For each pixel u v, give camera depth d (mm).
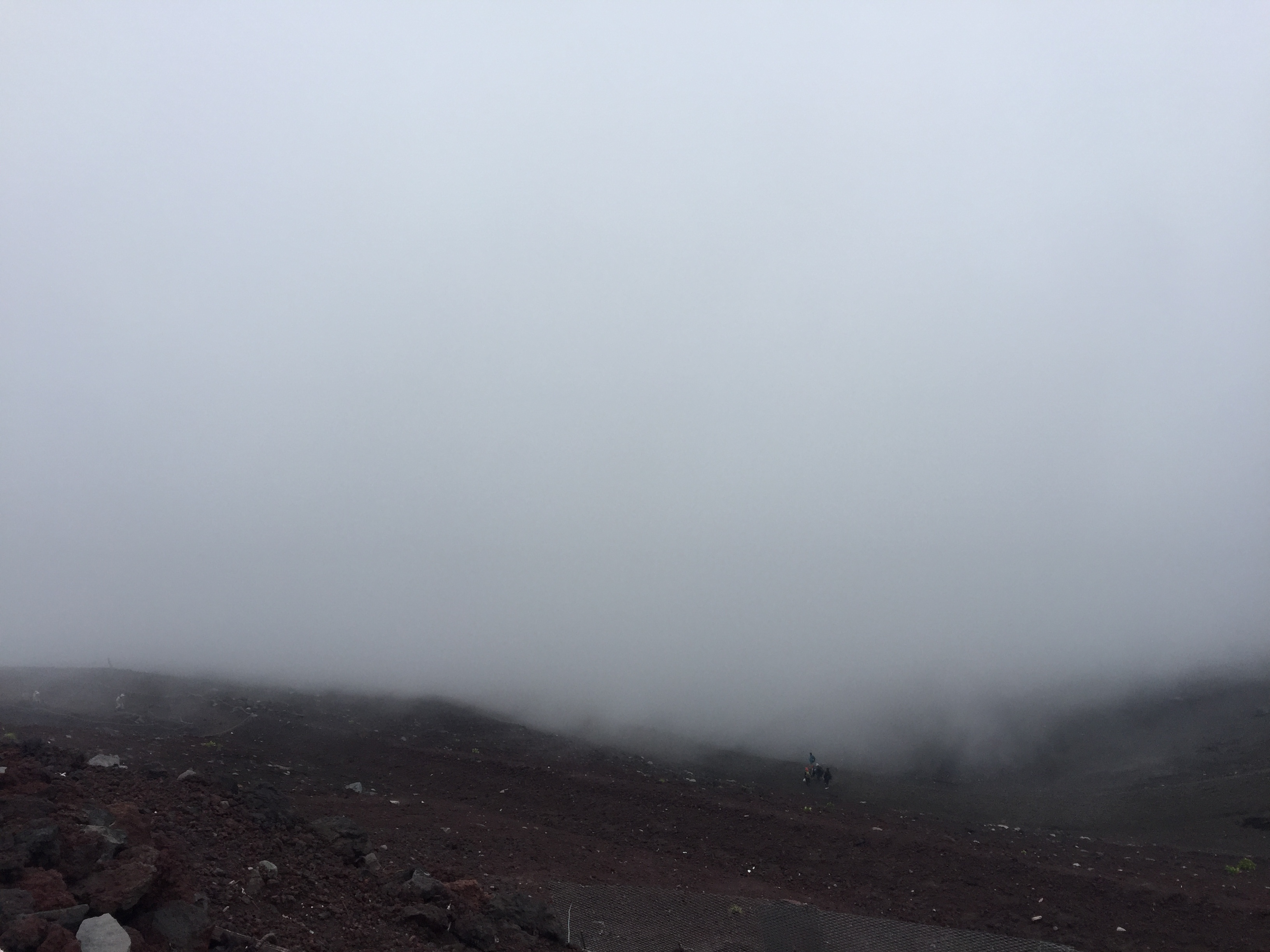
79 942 7129
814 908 14461
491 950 10727
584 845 16781
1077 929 14969
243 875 10477
